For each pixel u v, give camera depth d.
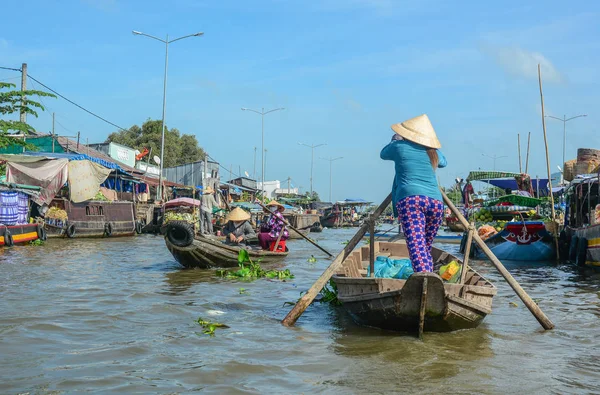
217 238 15.91
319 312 7.53
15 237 18.42
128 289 9.18
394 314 6.08
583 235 14.03
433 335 6.20
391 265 7.84
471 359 5.25
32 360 5.02
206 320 6.83
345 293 6.73
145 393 4.24
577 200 15.67
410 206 6.29
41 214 22.30
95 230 25.16
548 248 16.02
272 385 4.46
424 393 4.31
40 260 13.94
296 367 4.93
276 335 6.12
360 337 6.07
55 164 22.86
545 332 6.43
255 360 5.13
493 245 16.98
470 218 22.62
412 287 5.77
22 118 26.00
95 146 38.97
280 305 7.97
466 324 6.29
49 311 7.16
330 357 5.26
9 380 4.48
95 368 4.83
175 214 28.28
